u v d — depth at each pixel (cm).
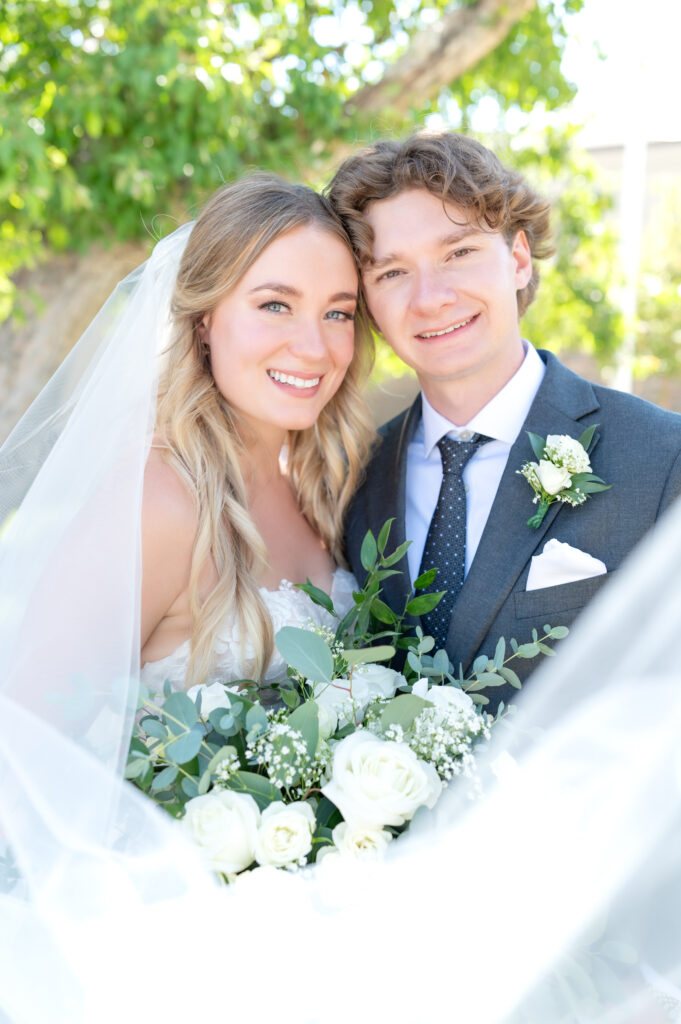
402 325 209
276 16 502
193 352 209
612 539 186
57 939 125
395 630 197
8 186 411
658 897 125
